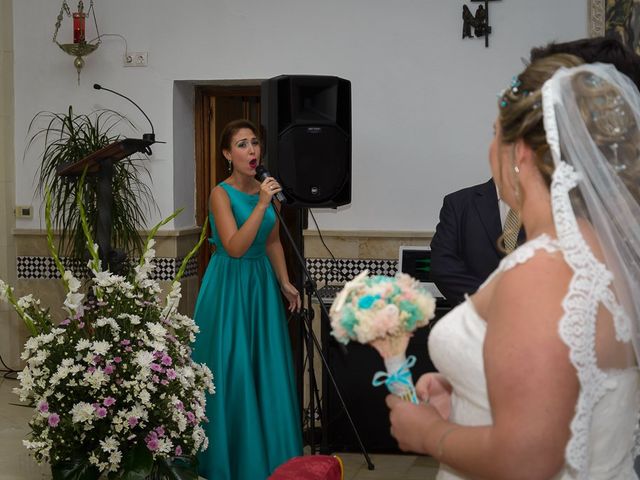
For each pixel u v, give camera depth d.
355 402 4.98
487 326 1.37
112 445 3.22
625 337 1.36
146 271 3.58
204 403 3.61
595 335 1.34
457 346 1.46
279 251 4.52
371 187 5.91
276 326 4.25
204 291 4.25
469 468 1.35
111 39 6.30
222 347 4.13
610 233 1.39
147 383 3.28
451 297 3.31
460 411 1.51
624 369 1.41
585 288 1.32
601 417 1.39
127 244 6.09
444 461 1.43
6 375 6.52
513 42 5.73
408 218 5.89
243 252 4.15
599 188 1.40
